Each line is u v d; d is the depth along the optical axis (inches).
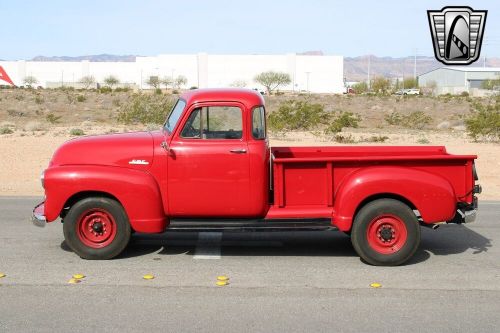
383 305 254.4
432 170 314.7
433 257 335.0
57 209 309.9
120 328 226.2
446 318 240.1
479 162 784.3
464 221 319.0
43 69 4948.3
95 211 315.3
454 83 5152.6
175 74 4736.7
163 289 272.5
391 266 313.3
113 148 315.9
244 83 4717.0
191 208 315.3
